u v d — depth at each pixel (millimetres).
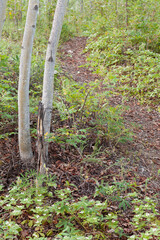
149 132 5613
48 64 3402
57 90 5730
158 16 10023
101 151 4406
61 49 10461
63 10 3324
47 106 3498
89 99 4961
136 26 9641
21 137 3594
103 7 11617
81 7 16938
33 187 3266
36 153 3914
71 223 2822
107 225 2844
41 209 2855
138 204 3312
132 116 6207
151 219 2998
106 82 5215
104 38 9734
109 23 11148
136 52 8789
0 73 5285
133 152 4680
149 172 4219
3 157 3793
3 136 4156
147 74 7895
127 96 7148
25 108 3479
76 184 3580
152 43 9547
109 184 3650
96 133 4715
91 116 5113
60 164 3902
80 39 12242
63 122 4805
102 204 2795
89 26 12023
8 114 4242
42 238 2404
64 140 4324
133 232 2799
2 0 2748
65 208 2770
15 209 2750
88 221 2678
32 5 3174
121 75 7668
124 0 10734
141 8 10016
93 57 9016
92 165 4027
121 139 4699
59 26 3342
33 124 4551
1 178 3463
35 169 3686
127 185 3455
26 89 3424
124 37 9672
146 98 7094
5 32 9359
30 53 3332
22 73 3352
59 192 2998
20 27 9820
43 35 10461
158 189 3781
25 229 2748
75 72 8156
